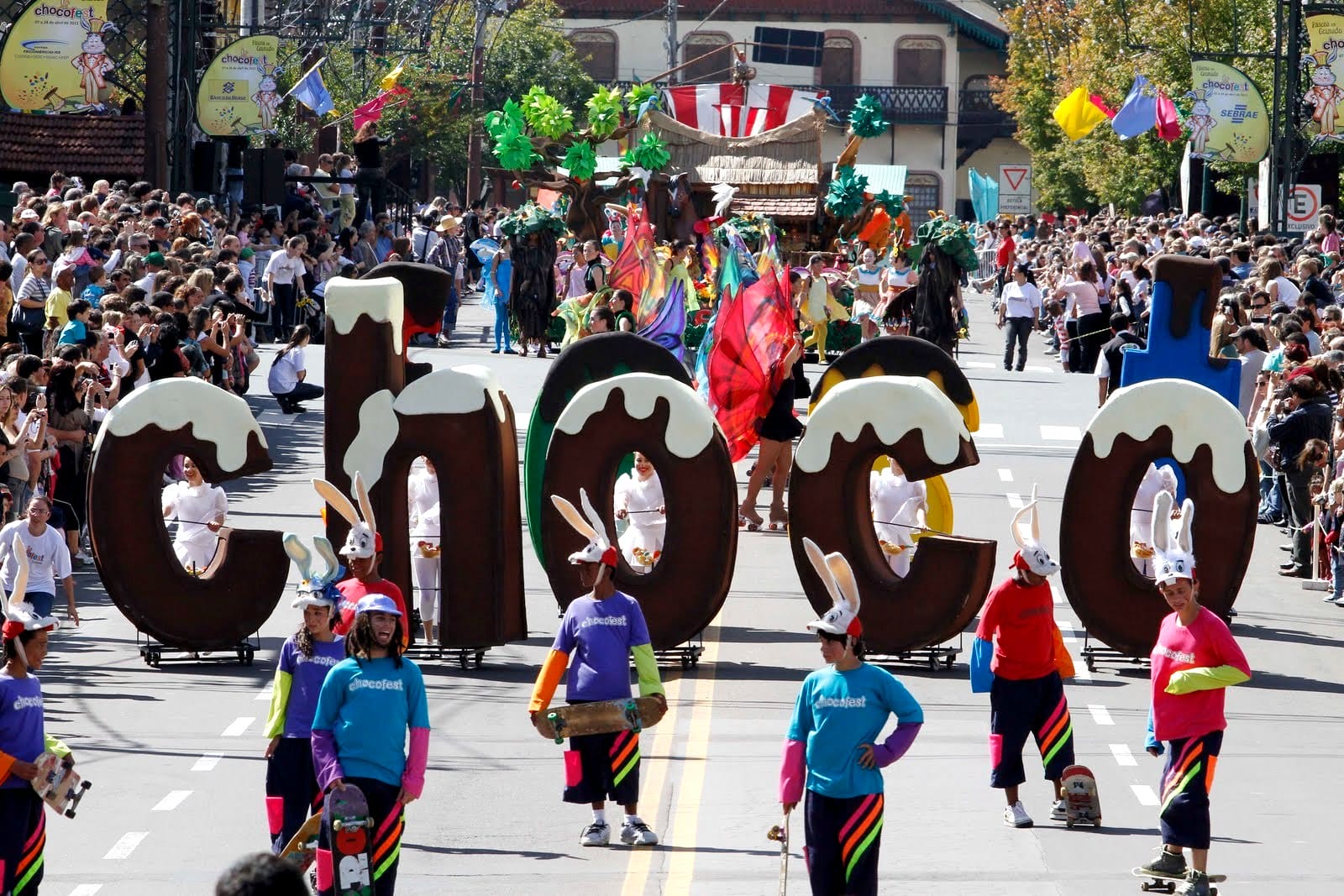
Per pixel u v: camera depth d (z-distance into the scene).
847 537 51.22
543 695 34.78
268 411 88.81
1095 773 40.69
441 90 189.62
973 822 36.88
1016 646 36.47
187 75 124.44
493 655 51.66
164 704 45.50
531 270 108.00
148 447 49.69
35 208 84.25
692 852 34.72
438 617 51.31
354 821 28.28
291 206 125.94
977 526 68.62
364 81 178.00
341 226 135.88
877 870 29.36
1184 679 32.25
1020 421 91.12
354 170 140.75
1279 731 44.41
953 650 51.12
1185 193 143.38
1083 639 54.44
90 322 61.59
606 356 53.41
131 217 83.75
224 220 104.81
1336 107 117.62
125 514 49.44
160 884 32.47
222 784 38.75
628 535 54.41
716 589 50.12
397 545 50.16
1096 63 170.00
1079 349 109.12
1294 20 118.19
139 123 117.44
